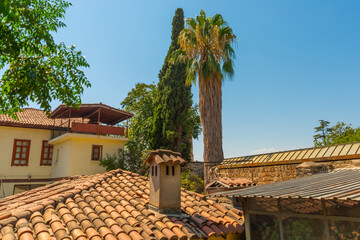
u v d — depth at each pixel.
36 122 21.12
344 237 4.18
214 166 15.09
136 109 28.97
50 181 20.72
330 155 8.01
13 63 6.15
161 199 6.12
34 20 5.84
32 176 20.28
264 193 4.69
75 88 7.10
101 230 4.90
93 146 19.44
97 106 18.83
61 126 20.36
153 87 29.64
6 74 6.03
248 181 8.35
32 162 20.50
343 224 4.21
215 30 17.77
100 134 19.58
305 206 4.76
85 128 18.41
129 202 6.71
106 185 7.95
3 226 4.69
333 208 4.37
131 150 21.33
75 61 7.16
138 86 30.00
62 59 7.03
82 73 7.20
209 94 17.53
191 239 5.21
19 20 5.59
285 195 4.19
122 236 4.73
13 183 19.47
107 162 18.83
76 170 18.17
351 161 7.29
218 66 17.81
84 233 4.82
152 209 6.36
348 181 5.05
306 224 4.70
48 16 6.70
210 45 18.23
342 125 30.59
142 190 7.79
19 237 4.39
